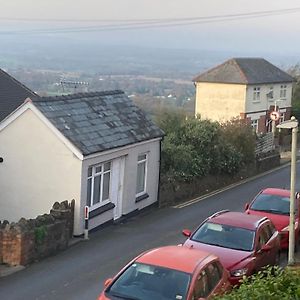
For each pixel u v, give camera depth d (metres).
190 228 21.02
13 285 13.69
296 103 59.19
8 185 19.84
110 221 21.27
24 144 19.48
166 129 29.30
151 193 24.50
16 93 31.89
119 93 24.61
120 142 21.19
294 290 7.82
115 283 9.48
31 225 15.82
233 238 13.49
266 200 19.00
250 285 7.76
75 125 19.98
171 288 9.20
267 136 41.66
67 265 15.65
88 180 19.72
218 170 30.72
